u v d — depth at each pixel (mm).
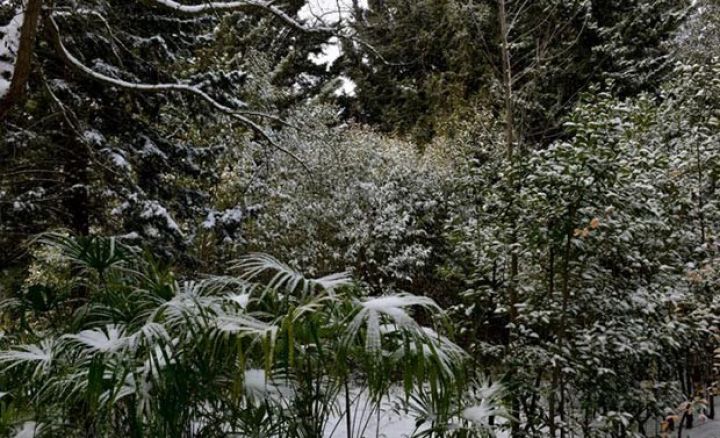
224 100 5785
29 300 2355
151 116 5672
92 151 4309
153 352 1703
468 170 4273
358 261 7875
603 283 3553
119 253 2451
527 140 6395
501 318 4254
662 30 7871
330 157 8195
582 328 3654
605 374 3275
